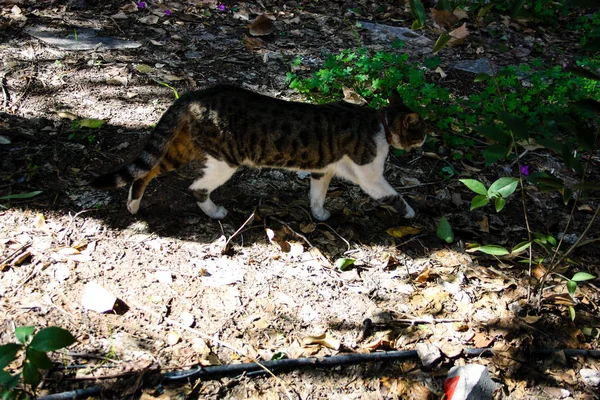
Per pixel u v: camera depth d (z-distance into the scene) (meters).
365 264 1.82
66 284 1.68
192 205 1.89
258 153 1.80
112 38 2.38
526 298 1.77
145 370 1.55
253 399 1.55
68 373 1.54
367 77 2.20
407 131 1.84
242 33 2.50
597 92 2.21
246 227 1.86
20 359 1.54
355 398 1.58
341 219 1.92
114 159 1.97
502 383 1.62
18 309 1.62
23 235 1.76
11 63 2.20
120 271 1.72
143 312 1.65
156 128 1.77
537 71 2.38
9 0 2.45
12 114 2.04
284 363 1.59
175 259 1.76
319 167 1.84
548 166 2.11
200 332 1.63
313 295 1.73
